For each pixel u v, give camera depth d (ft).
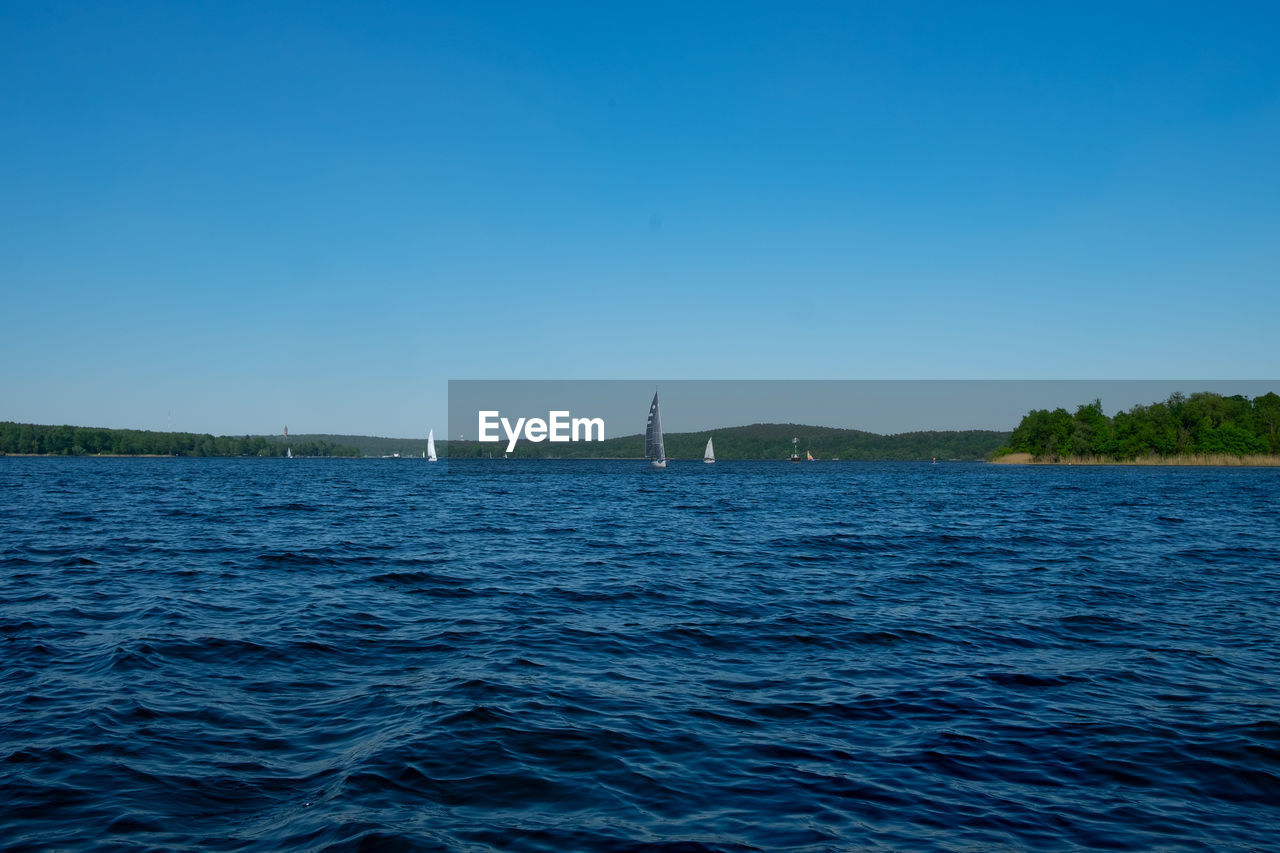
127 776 21.79
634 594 51.55
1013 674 33.14
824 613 45.78
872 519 114.42
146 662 33.32
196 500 144.15
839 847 18.37
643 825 19.29
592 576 59.06
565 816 19.72
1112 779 22.45
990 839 18.93
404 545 77.71
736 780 22.11
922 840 18.81
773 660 35.37
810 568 64.59
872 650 37.24
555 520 110.32
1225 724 26.89
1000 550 77.56
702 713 27.81
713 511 129.80
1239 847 18.75
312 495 168.04
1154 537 90.22
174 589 51.34
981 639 39.60
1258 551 77.05
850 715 27.76
